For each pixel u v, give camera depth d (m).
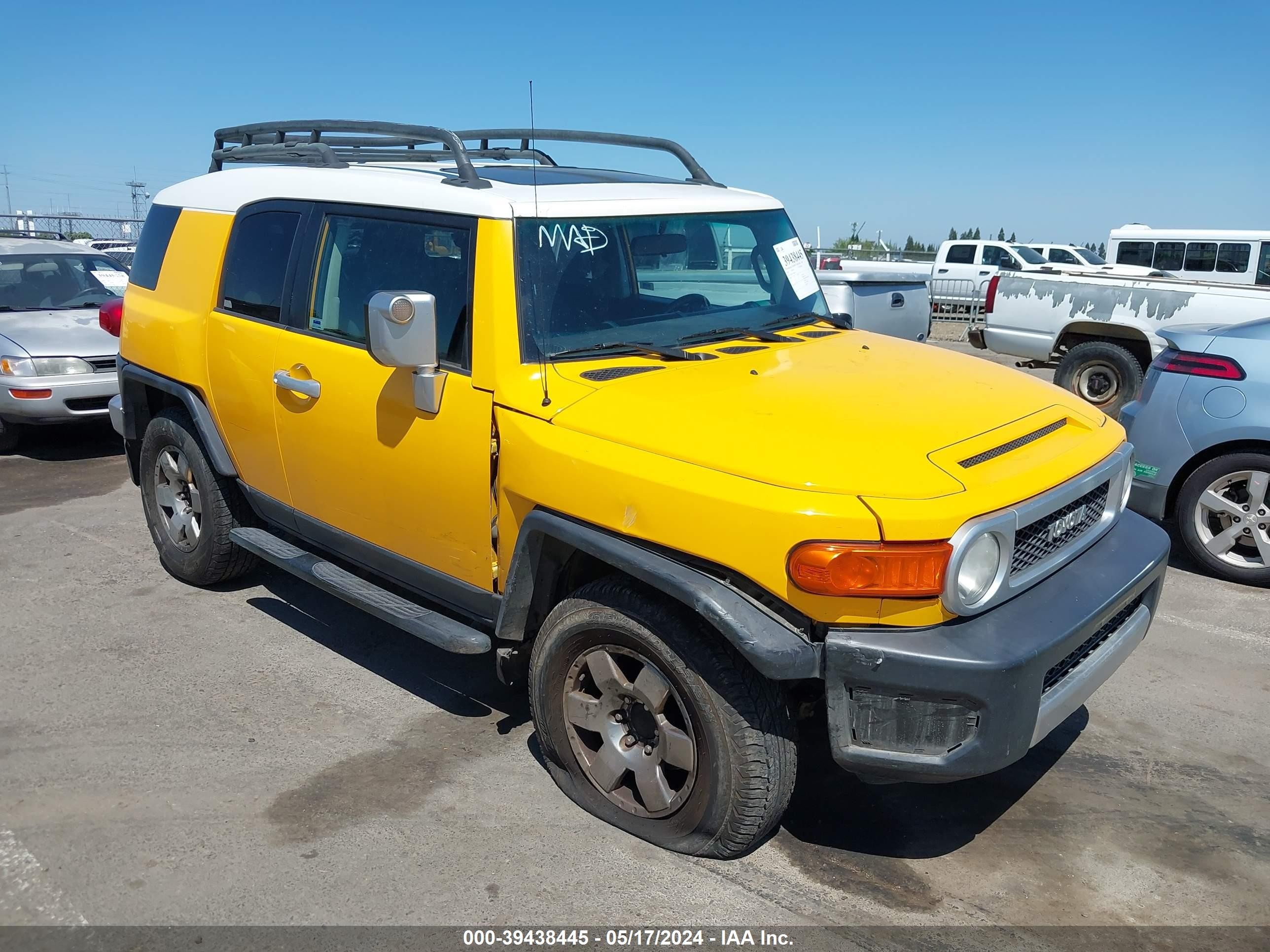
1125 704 4.18
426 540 3.67
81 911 2.89
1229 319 9.25
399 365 3.26
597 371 3.32
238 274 4.46
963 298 17.95
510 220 3.40
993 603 2.77
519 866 3.10
